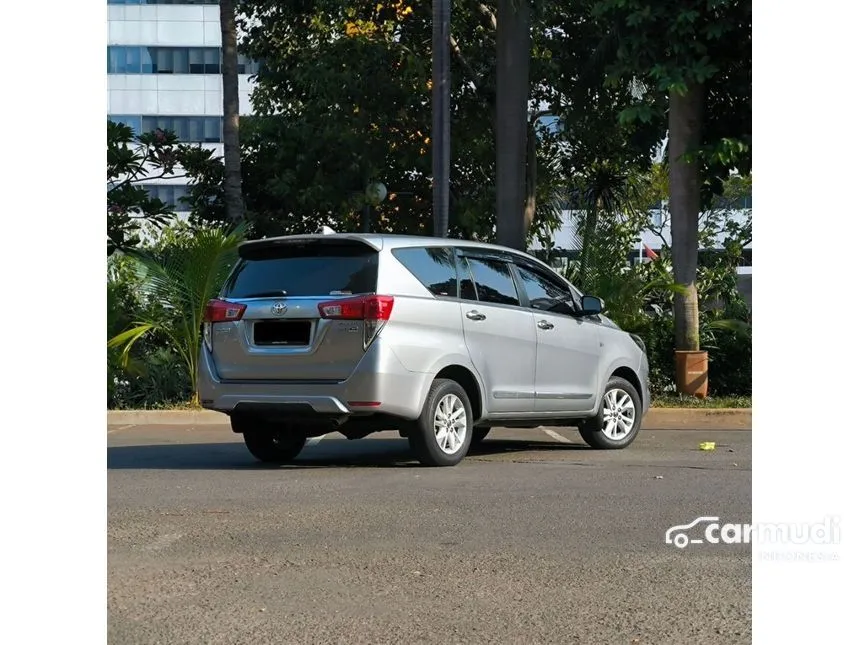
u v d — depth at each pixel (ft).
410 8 84.12
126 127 76.43
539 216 91.30
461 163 85.15
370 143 80.89
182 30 208.64
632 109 57.00
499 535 23.24
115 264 60.08
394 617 17.22
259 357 33.78
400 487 29.71
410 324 33.37
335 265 33.63
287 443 36.58
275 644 15.90
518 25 61.16
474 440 42.88
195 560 21.08
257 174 86.43
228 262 55.72
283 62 87.30
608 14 58.34
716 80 57.98
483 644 15.87
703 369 56.95
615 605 17.87
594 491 28.89
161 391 55.83
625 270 62.39
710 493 28.53
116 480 31.45
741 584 19.17
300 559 21.12
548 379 37.73
